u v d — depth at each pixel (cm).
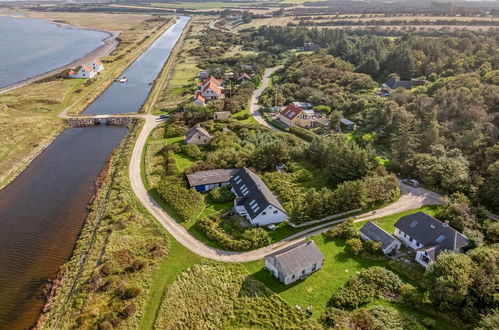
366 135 8675
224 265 4844
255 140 8506
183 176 6944
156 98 12194
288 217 5809
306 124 9731
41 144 8719
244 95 11831
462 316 3959
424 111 8931
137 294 4325
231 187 6612
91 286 4425
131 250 5066
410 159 7156
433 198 6450
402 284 4481
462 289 3900
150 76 15562
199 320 4050
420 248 4900
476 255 4344
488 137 7262
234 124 9469
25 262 5022
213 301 4284
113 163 7838
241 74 14700
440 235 4944
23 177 7325
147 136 9081
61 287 4566
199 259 4944
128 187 6719
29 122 9631
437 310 4078
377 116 9456
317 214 5762
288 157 7600
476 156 7100
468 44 13575
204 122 9581
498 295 3822
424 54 13425
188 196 6309
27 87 12612
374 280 4525
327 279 4616
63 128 9862
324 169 7169
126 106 11706
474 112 7950
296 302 4272
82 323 3944
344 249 5169
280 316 4081
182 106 10606
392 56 13600
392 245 5044
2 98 11319
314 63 14188
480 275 4006
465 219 5469
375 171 6938
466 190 6322
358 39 17162
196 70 15825
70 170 7625
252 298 4328
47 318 4134
